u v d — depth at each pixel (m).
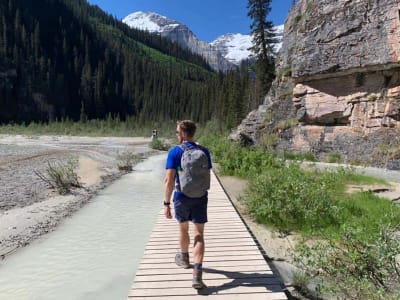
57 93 120.94
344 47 27.58
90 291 6.29
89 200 13.77
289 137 32.81
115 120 88.00
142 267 5.92
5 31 116.88
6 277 6.88
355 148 27.27
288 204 9.48
